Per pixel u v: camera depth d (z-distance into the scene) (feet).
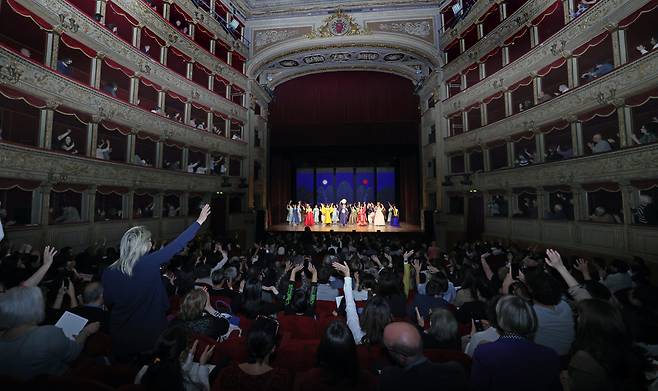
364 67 81.82
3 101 32.27
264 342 7.19
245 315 14.14
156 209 48.47
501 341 6.97
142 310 8.50
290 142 86.17
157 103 49.80
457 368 6.45
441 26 66.23
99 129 41.78
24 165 30.19
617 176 32.76
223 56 66.44
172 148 53.42
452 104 62.13
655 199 30.40
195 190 55.98
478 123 57.06
